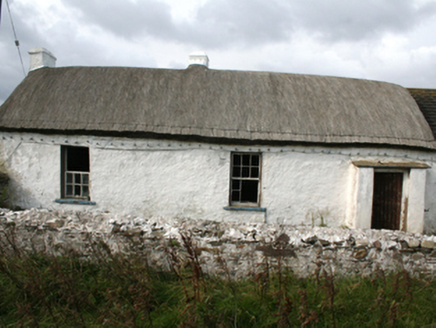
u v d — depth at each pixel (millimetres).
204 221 4855
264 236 4523
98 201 7527
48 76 8680
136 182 7449
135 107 7695
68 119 7410
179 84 8516
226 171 7355
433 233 7531
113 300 3521
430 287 4199
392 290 3834
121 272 3881
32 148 7555
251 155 7523
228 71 9336
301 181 7398
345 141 7195
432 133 7715
